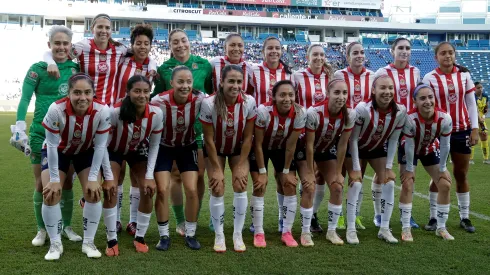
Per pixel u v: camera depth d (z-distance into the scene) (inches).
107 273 136.2
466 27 1557.6
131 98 150.3
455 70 194.9
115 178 161.0
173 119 160.7
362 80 207.5
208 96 166.6
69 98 145.4
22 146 163.3
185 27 1541.6
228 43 198.5
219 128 161.2
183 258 151.6
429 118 172.7
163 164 165.0
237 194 164.2
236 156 173.6
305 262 148.3
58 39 169.0
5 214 205.8
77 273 135.9
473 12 1626.5
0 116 981.2
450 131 174.6
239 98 160.7
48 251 155.4
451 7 1637.6
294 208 171.3
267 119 162.2
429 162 187.2
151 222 200.5
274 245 168.7
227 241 173.8
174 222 202.4
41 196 163.2
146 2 1533.0
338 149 170.6
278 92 159.3
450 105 192.4
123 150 161.6
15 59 1414.9
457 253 157.9
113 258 150.7
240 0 1558.8
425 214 218.4
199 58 200.1
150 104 157.5
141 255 154.4
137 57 192.1
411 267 143.5
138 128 154.8
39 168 163.9
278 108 161.6
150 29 189.3
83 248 155.6
